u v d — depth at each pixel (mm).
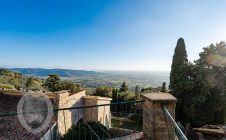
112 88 39062
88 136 11680
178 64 23344
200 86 21109
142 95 4766
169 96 4504
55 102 14305
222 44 22062
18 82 39281
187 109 21422
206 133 21625
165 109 4070
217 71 21453
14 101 13641
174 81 22891
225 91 21266
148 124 4406
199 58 22797
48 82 38750
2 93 14555
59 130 13852
